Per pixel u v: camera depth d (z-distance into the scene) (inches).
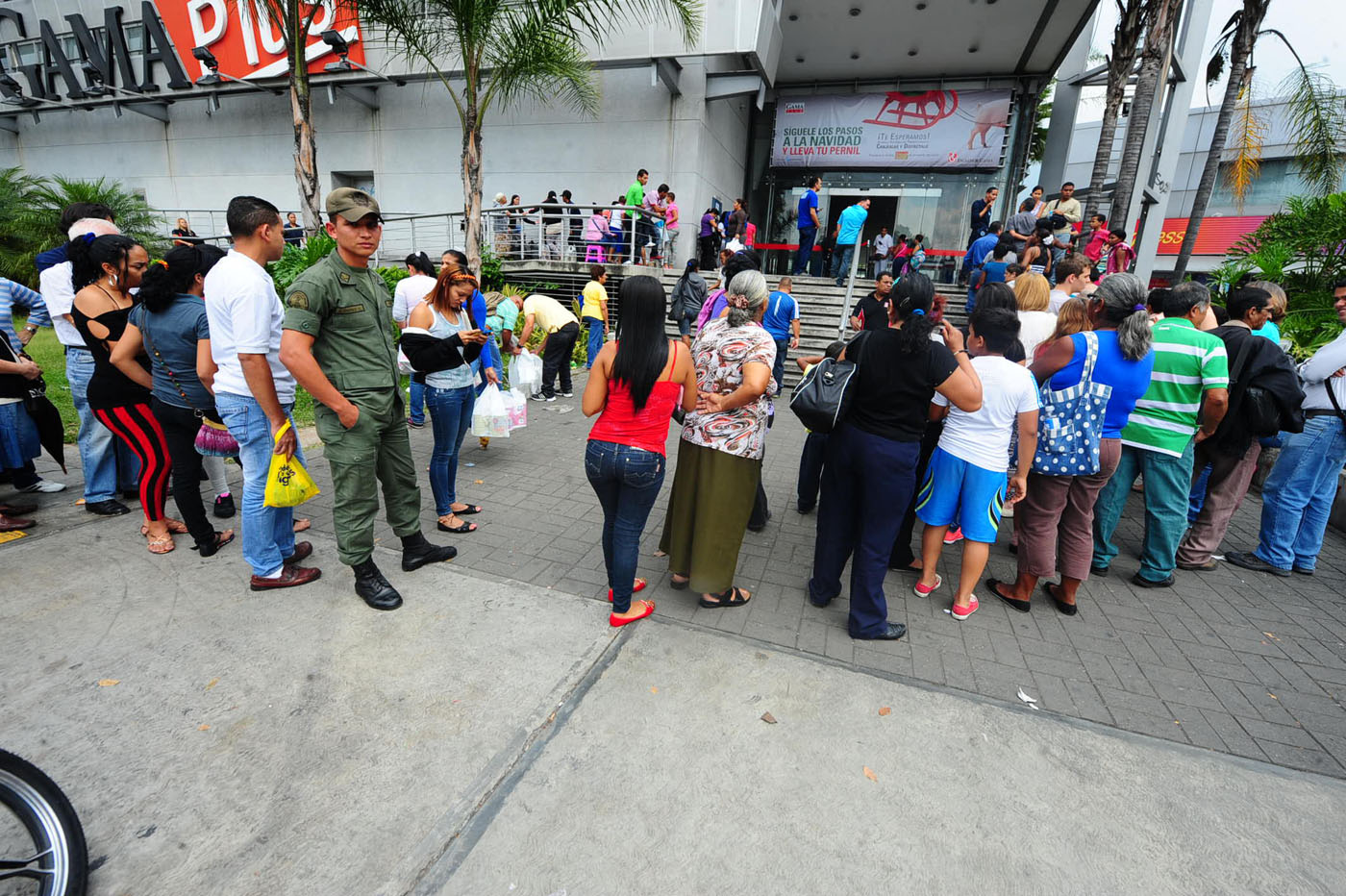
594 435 111.7
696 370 122.0
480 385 211.3
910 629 127.5
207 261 144.9
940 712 101.5
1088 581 155.3
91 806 77.4
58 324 151.9
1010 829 80.4
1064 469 124.6
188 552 143.1
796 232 663.8
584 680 105.2
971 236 517.3
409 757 87.6
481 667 107.2
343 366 116.0
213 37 588.4
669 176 544.7
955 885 72.5
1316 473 154.3
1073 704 105.7
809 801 83.1
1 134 748.6
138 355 132.1
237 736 89.5
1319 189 432.5
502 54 363.6
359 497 119.7
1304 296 299.3
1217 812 84.3
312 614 120.6
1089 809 83.9
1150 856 77.4
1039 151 869.8
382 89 593.9
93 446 157.3
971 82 592.1
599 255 493.4
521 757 88.6
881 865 74.6
